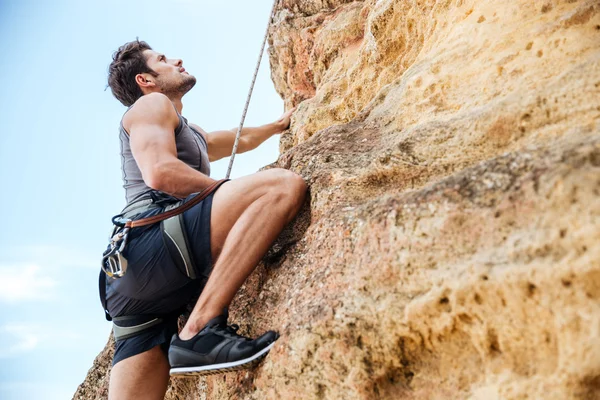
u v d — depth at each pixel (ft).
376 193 7.72
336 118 13.06
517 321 5.14
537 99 6.81
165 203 7.97
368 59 12.86
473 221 5.73
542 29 7.82
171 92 10.50
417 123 8.75
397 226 6.34
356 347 6.09
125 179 8.71
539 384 4.90
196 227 7.45
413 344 5.93
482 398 5.28
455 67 8.79
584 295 4.67
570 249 4.83
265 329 7.30
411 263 6.05
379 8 12.51
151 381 8.08
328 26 15.74
